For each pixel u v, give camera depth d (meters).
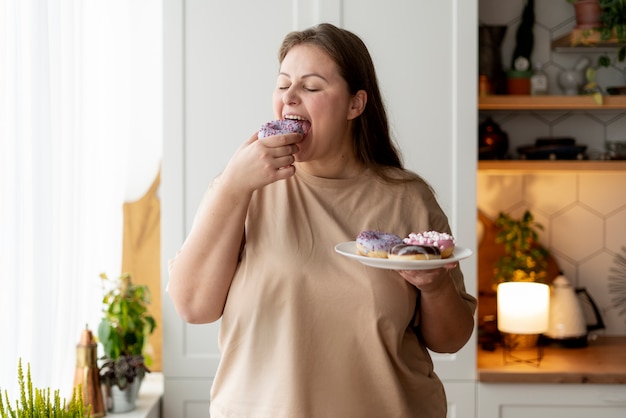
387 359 1.41
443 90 2.73
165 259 2.74
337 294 1.40
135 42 3.10
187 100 2.73
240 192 1.37
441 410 1.54
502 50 3.23
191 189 2.74
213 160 2.74
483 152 3.04
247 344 1.44
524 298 2.80
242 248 1.49
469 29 2.72
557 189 3.26
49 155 2.04
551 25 3.23
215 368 2.74
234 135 2.73
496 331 3.05
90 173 2.64
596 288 3.25
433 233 1.42
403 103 2.74
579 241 3.25
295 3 2.72
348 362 1.41
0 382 1.85
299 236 1.44
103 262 2.90
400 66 2.73
